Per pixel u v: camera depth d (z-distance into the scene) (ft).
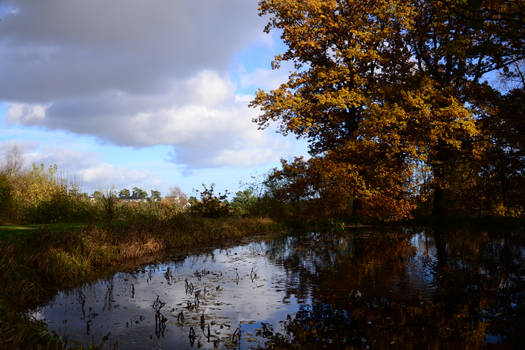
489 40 44.14
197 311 15.34
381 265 25.30
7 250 19.17
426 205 78.13
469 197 53.62
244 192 61.46
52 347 11.06
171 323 13.87
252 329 13.26
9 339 10.40
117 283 20.27
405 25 58.90
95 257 24.75
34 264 19.77
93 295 17.80
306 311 15.31
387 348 11.64
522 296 17.43
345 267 24.70
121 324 13.74
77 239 25.12
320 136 69.36
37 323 13.28
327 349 11.52
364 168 50.03
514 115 46.14
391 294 17.87
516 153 45.75
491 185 49.60
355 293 17.51
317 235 45.03
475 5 25.03
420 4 58.59
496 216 62.44
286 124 59.93
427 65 65.82
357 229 52.47
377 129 46.98
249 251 32.35
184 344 11.88
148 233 33.06
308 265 25.66
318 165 48.16
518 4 28.84
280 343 11.98
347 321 14.10
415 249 32.86
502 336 12.58
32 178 42.88
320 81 61.62
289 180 58.54
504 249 32.63
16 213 36.27
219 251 32.22
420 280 20.72
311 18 60.44
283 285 19.80
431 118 48.83
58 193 40.22
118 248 27.84
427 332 12.94
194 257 29.01
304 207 54.85
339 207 49.78
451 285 19.56
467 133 49.62
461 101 56.39
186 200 53.72
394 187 46.78
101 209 40.29
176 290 18.84
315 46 60.44
